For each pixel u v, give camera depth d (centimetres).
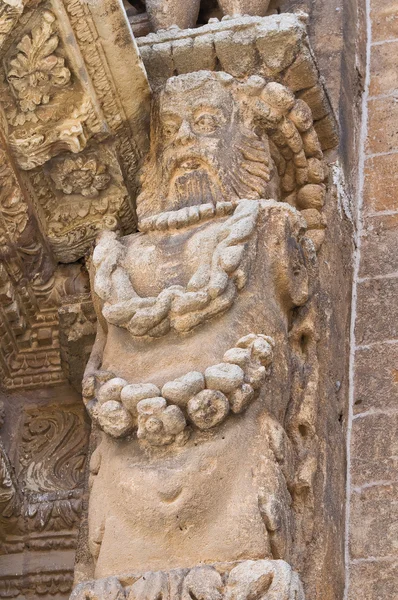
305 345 421
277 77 467
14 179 457
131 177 474
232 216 409
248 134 449
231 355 373
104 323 420
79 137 450
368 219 505
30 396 505
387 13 584
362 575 402
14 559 457
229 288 389
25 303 495
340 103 511
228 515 353
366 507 417
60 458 485
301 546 378
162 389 365
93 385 388
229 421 368
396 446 430
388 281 480
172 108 450
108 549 357
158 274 404
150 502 355
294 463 387
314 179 467
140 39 480
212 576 336
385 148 529
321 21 543
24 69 433
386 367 453
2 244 472
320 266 450
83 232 483
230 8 520
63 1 422
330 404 422
